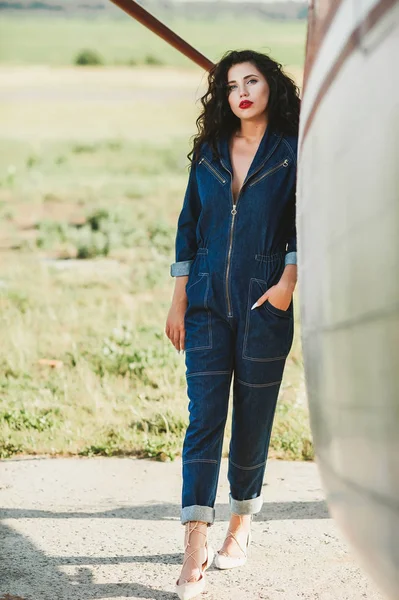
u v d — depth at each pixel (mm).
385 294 2008
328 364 2293
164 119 30281
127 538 4340
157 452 5516
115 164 22172
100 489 5012
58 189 18328
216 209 3660
